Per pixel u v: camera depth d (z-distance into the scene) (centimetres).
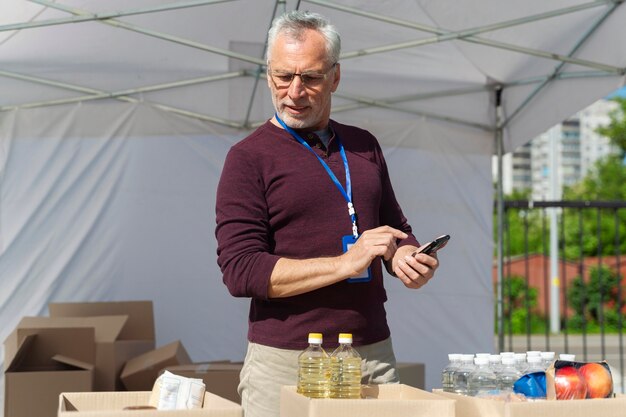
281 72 225
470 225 613
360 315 227
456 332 610
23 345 466
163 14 471
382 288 239
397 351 603
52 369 485
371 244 208
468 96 593
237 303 604
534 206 711
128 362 517
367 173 240
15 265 563
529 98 570
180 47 518
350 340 209
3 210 562
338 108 593
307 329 223
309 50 223
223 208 227
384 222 258
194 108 584
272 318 227
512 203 709
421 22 496
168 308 590
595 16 472
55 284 568
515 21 481
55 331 484
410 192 601
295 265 212
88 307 557
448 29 499
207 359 593
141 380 494
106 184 582
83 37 495
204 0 444
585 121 7669
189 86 575
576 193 3209
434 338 608
